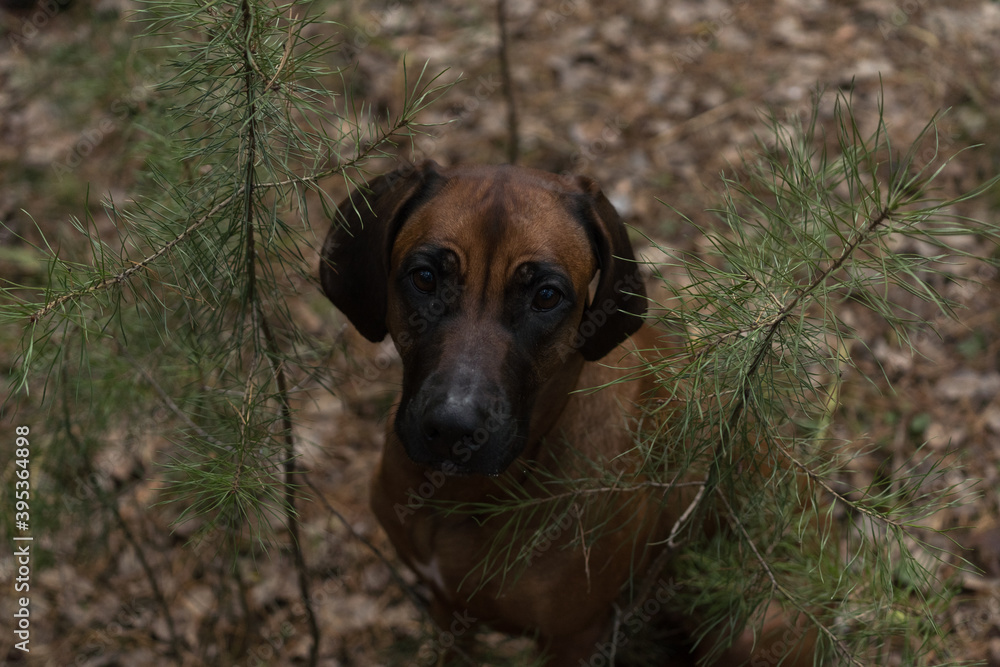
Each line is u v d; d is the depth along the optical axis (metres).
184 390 3.23
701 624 2.96
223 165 2.45
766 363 2.32
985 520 4.36
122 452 3.82
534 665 3.25
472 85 6.68
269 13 2.23
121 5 6.25
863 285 2.19
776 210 2.51
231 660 4.02
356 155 2.45
